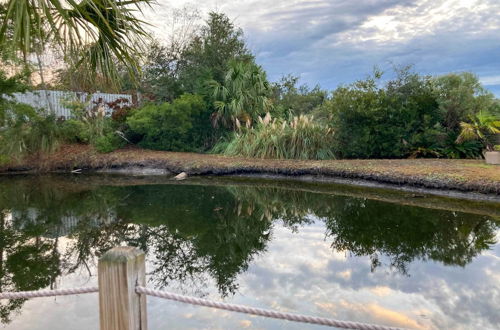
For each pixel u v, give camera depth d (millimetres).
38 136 12328
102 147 12969
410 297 3195
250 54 14758
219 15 14500
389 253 4414
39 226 6012
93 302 3297
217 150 13031
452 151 10516
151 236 5406
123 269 1438
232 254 4605
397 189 8047
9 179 10953
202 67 14109
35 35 3768
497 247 4523
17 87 9812
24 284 3768
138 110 13906
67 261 4449
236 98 13047
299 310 2994
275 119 12094
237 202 7637
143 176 11156
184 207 7223
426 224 5566
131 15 4273
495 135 10234
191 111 12891
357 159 11102
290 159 11258
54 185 9883
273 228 5766
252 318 2859
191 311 3004
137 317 1502
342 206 6980
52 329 2805
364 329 1391
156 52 15336
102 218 6449
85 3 3662
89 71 4629
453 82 11367
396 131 10828
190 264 4289
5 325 2881
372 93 10984
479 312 2893
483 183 6828
